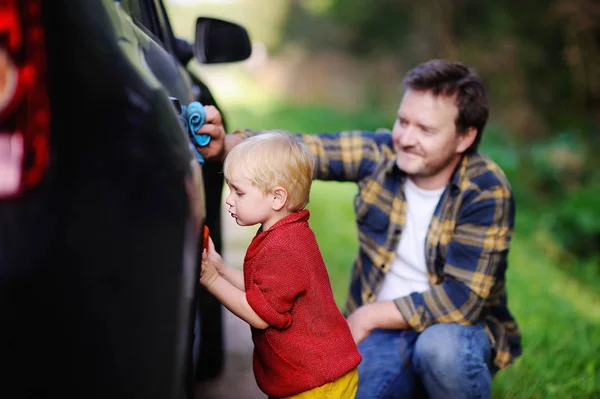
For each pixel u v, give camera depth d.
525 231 8.22
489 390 2.67
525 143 11.88
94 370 1.44
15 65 1.32
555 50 13.09
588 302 5.96
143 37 1.96
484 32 13.74
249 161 2.10
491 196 2.69
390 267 2.83
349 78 23.81
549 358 3.97
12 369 1.37
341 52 24.72
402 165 2.71
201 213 1.75
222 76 28.44
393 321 2.67
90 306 1.41
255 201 2.11
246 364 3.72
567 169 10.38
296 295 2.09
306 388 2.13
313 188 9.74
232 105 20.52
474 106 2.66
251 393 3.36
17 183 1.33
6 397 1.38
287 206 2.14
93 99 1.44
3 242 1.32
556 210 9.03
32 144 1.33
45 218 1.35
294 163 2.11
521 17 13.15
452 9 14.31
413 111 2.65
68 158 1.38
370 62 21.19
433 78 2.65
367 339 2.82
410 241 2.80
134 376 1.51
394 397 2.74
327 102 23.88
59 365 1.40
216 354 3.44
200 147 2.40
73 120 1.39
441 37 14.58
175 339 1.60
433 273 2.75
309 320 2.13
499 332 2.90
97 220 1.41
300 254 2.10
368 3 17.72
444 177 2.76
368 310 2.69
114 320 1.45
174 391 1.63
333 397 2.16
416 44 17.20
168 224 1.56
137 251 1.49
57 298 1.37
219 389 3.39
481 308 2.69
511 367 3.81
